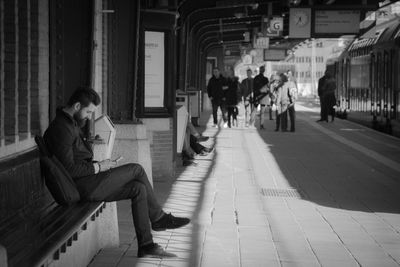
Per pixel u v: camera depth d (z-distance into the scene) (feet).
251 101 85.76
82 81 23.90
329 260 22.22
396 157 52.34
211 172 42.60
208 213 29.43
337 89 117.08
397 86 72.59
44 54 21.84
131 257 22.09
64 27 23.67
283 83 75.66
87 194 20.34
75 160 20.88
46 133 20.29
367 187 37.50
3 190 16.17
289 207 31.30
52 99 22.53
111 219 23.13
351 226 27.40
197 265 21.30
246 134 72.49
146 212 21.68
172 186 36.86
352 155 53.31
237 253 22.85
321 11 87.15
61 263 17.31
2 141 17.56
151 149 38.93
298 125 88.84
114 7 33.22
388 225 27.68
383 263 21.98
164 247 23.47
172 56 39.32
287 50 156.35
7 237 15.12
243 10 82.12
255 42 116.06
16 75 18.74
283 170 43.96
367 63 90.58
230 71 86.43
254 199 33.22
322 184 38.37
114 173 21.06
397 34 74.59
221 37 119.34
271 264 21.61
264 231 26.18
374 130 81.20
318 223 27.86
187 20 69.00
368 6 86.53
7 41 18.62
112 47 33.45
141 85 37.88
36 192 19.13
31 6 20.90
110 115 33.68
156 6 38.06
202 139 55.16
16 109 18.76
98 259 21.84
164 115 39.09
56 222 17.21
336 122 97.35
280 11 95.14
